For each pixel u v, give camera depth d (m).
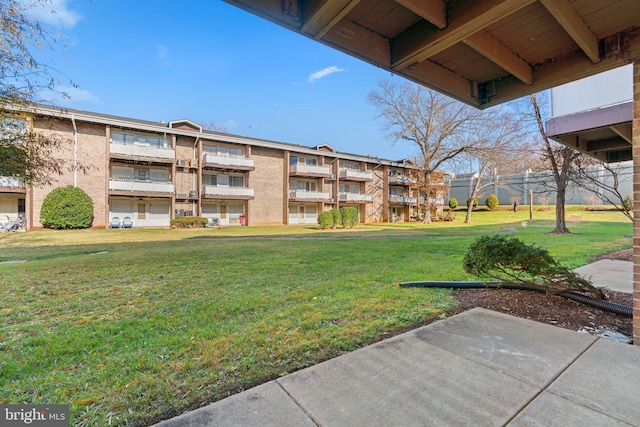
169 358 2.39
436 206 33.44
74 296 4.28
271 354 2.41
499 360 2.23
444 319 3.14
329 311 3.47
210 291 4.48
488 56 2.86
